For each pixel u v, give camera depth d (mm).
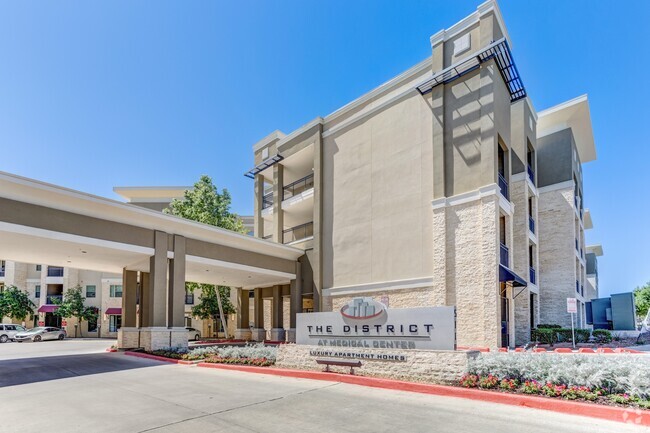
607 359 9141
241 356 14961
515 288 21859
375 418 7098
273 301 29547
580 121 28453
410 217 20688
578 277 29969
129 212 18125
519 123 23516
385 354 10766
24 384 11297
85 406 8406
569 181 27406
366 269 22578
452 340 10047
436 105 20062
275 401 8570
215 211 30203
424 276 19516
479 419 6938
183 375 12672
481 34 18750
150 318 19312
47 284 46062
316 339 12727
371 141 23516
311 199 27500
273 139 31312
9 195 14625
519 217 22750
